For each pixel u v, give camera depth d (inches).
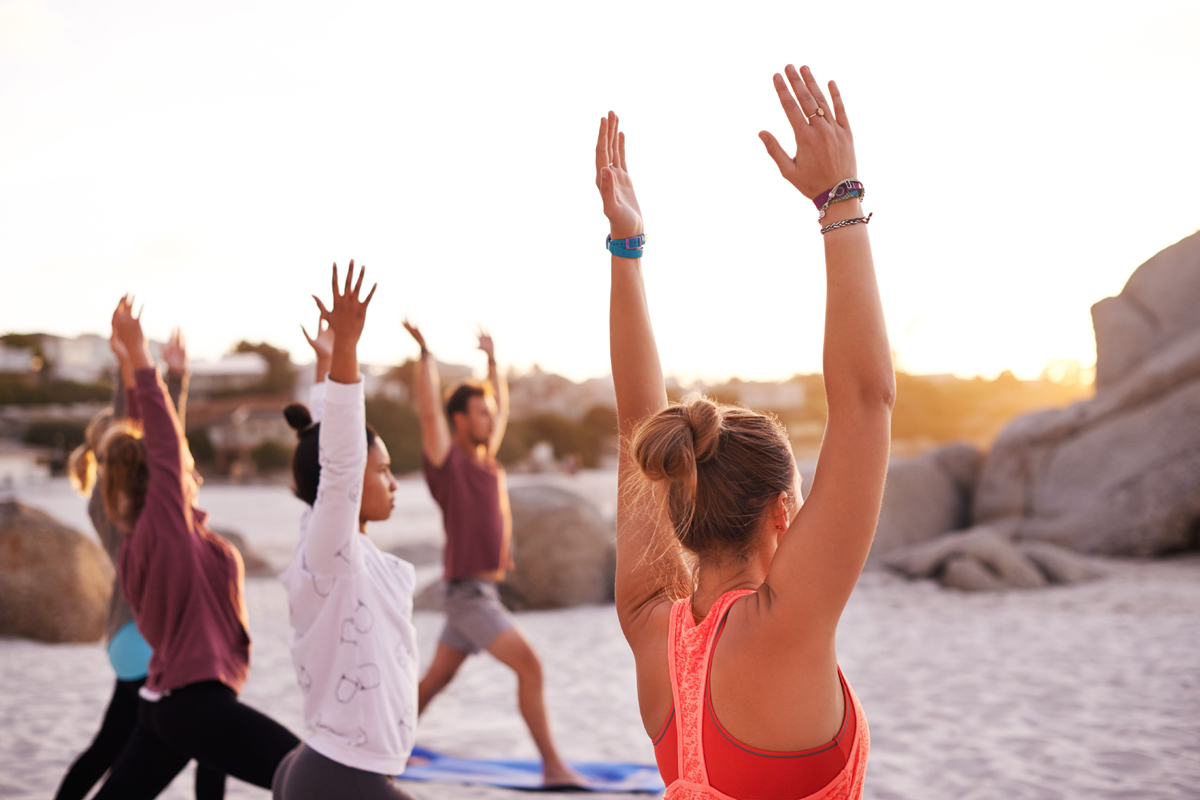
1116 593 350.9
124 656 124.0
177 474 110.8
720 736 47.1
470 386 179.8
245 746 101.6
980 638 285.0
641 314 64.4
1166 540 430.9
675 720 49.4
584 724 207.6
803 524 46.1
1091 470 462.3
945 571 401.4
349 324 86.6
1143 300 491.8
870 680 237.6
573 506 400.5
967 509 506.6
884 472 46.0
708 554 52.9
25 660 281.6
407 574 96.8
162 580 105.7
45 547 321.4
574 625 345.1
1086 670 235.0
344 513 88.0
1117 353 491.5
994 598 356.8
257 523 1004.6
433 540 679.1
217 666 104.0
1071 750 169.6
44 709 218.8
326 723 88.3
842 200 48.5
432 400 175.2
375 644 90.0
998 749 173.0
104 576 339.0
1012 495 486.6
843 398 46.4
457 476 171.6
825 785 45.8
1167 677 222.5
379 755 88.6
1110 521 445.1
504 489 178.5
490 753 186.7
